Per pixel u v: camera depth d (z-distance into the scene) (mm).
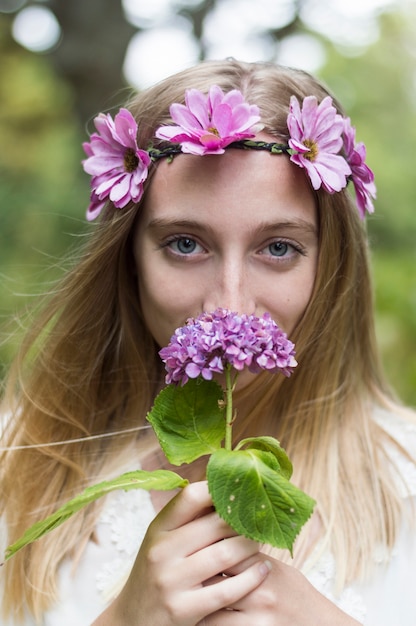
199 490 1030
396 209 5461
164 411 1016
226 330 968
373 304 1536
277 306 1218
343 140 1350
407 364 4105
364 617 1287
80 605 1356
